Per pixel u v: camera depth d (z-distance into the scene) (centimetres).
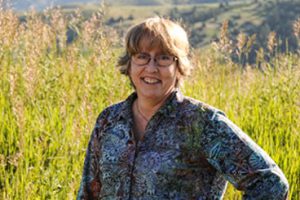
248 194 347
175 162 358
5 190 617
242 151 350
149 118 379
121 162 372
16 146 692
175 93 371
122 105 388
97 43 880
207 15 13888
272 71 873
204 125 358
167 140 362
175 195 357
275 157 644
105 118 393
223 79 859
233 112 768
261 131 695
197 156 359
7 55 910
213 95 825
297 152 677
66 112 762
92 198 413
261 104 812
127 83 821
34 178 625
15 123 722
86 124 664
